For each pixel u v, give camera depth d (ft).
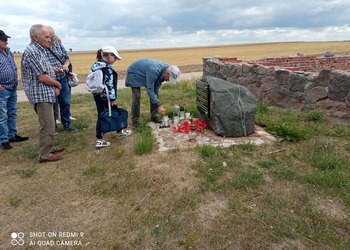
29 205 10.19
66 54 18.26
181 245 7.79
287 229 8.11
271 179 11.07
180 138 16.16
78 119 21.99
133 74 17.39
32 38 12.54
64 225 8.97
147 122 20.13
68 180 11.96
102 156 14.32
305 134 15.17
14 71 15.99
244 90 16.20
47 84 12.68
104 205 9.97
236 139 15.44
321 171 11.25
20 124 21.47
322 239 7.75
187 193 10.25
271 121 17.51
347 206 9.13
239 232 8.14
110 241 8.09
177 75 16.92
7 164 13.97
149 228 8.56
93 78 14.05
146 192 10.58
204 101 17.17
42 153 13.78
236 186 10.52
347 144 13.93
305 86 19.27
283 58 33.73
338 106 17.13
